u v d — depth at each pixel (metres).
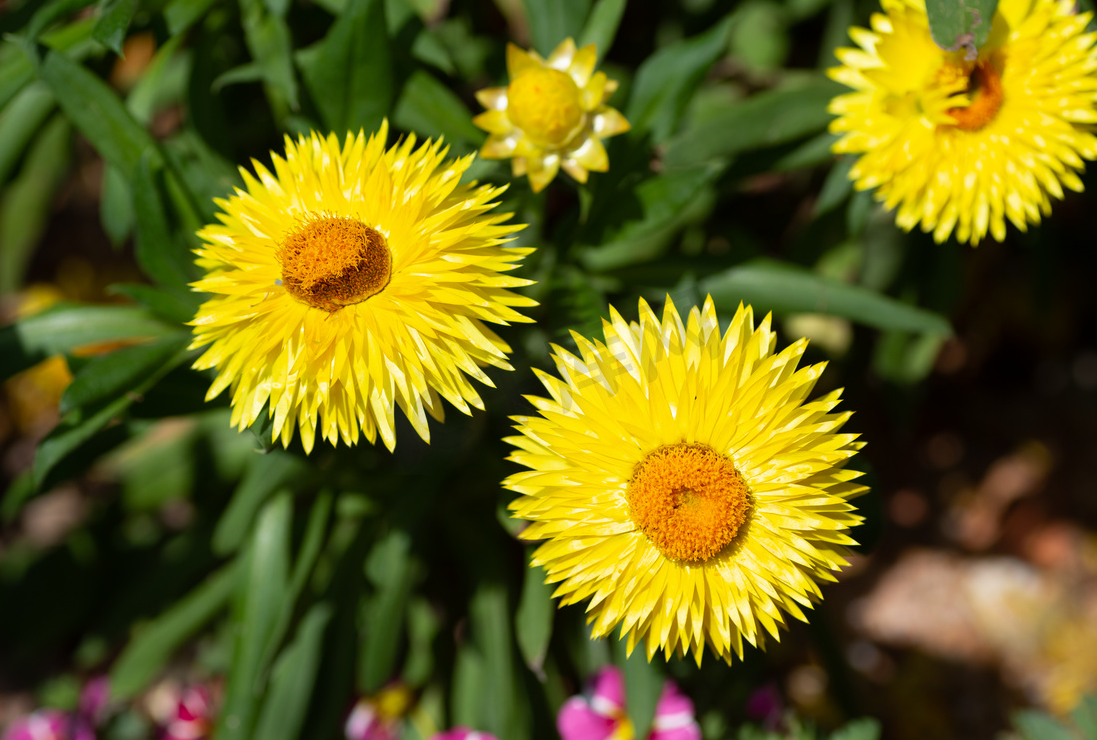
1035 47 0.46
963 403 0.66
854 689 0.52
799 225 0.57
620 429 0.43
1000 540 0.62
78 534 0.57
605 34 0.48
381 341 0.43
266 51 0.48
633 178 0.48
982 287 0.62
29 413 0.68
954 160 0.46
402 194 0.43
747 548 0.43
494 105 0.46
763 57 0.55
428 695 0.53
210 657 0.55
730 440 0.43
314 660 0.51
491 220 0.43
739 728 0.51
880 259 0.54
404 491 0.50
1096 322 0.65
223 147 0.50
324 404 0.43
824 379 0.56
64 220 0.73
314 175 0.44
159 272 0.46
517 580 0.53
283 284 0.43
